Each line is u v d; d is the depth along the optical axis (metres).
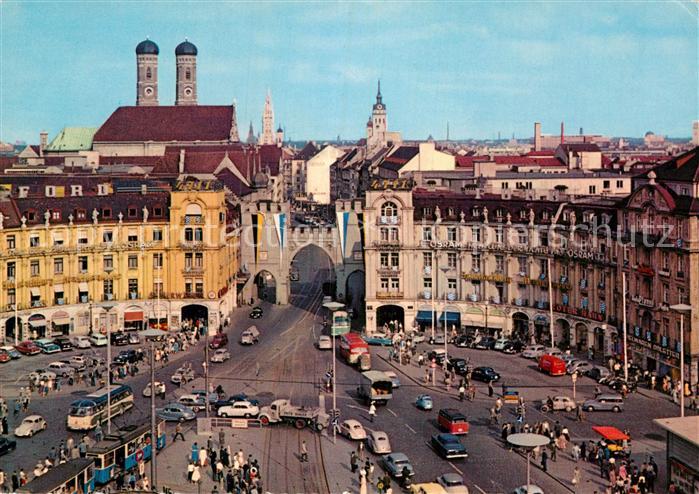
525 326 163.50
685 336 125.31
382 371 141.00
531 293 160.88
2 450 102.06
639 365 136.12
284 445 106.31
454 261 169.75
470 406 122.00
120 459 94.75
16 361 148.00
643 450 102.25
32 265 162.75
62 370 138.25
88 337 163.12
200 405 121.00
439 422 112.12
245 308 194.50
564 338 157.12
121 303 170.38
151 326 172.25
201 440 107.88
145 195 175.62
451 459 99.88
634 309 137.38
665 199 129.62
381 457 101.44
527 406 120.88
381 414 118.75
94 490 89.25
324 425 111.75
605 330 143.75
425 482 92.38
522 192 179.25
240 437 109.62
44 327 164.00
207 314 173.12
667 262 130.25
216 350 151.50
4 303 158.38
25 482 91.06
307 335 168.00
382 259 171.50
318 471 96.94
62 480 84.44
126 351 149.12
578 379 134.38
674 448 89.75
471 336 160.75
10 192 184.12
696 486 86.12
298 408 113.94
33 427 109.69
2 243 157.75
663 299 131.12
